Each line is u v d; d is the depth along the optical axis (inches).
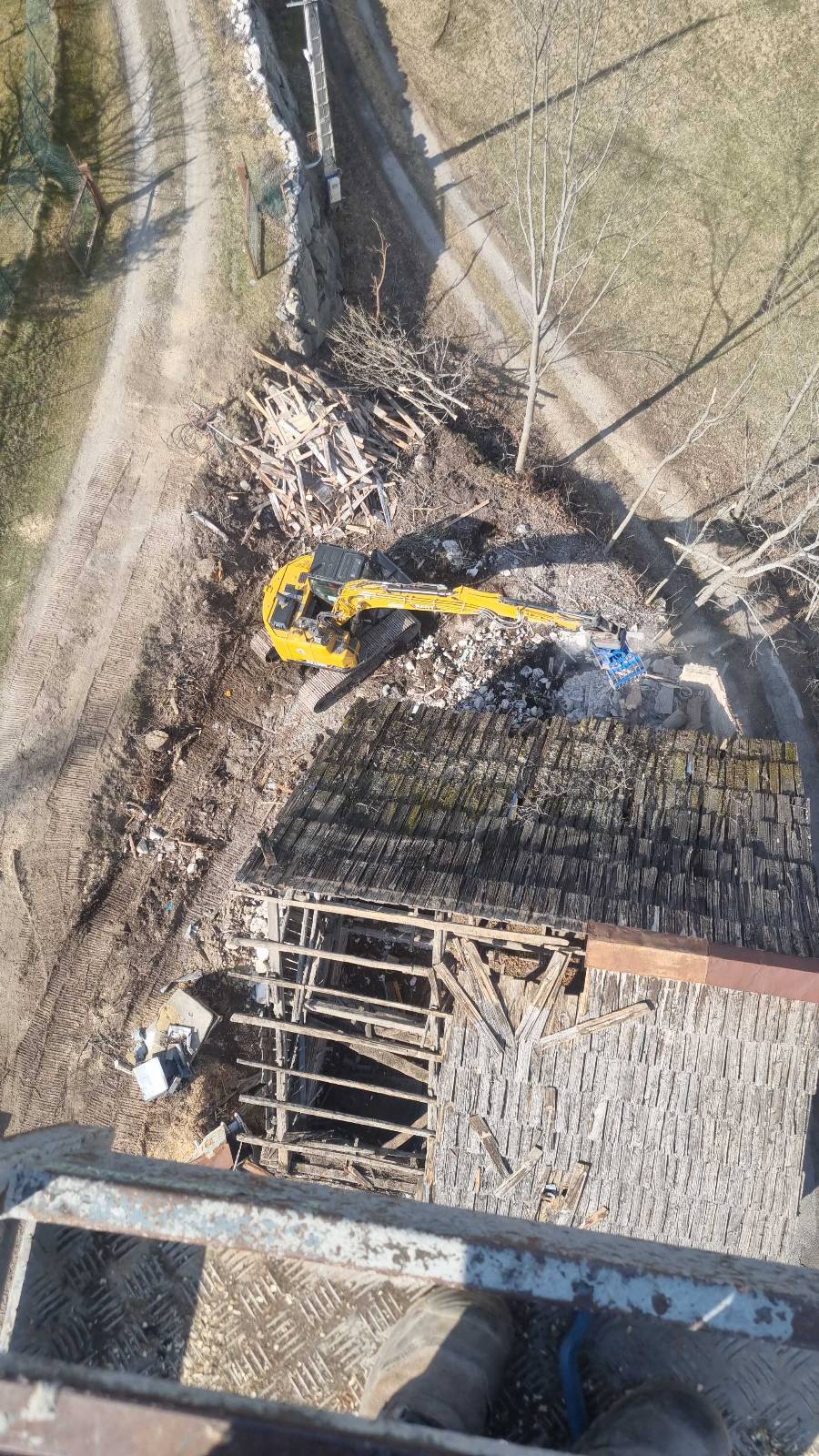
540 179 1251.2
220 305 1099.9
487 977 689.6
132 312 1090.1
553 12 1017.5
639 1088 666.2
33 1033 938.7
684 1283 191.9
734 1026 642.2
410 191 1272.1
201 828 1007.0
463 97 1264.8
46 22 1117.7
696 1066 654.5
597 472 1232.8
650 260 1253.1
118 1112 908.0
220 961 962.1
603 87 1240.8
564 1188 688.4
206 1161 866.1
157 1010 944.3
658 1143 669.9
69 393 1071.6
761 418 1237.7
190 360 1089.4
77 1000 946.7
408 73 1274.6
